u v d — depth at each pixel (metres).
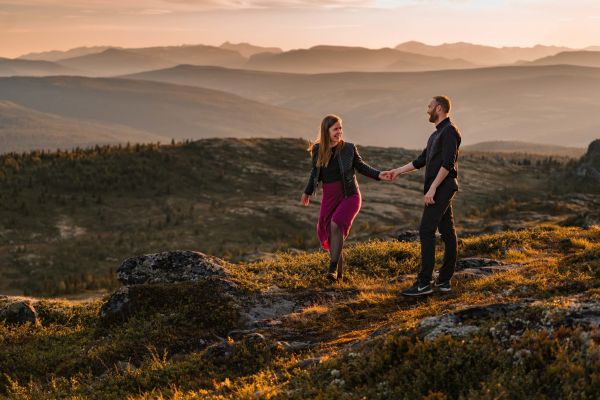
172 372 7.02
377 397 4.89
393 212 114.50
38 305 11.09
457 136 8.08
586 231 14.98
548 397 4.38
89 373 7.63
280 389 5.52
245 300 9.14
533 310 5.64
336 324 8.02
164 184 139.00
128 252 91.00
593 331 4.96
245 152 170.12
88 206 119.38
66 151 152.38
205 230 105.81
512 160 192.12
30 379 7.88
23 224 104.25
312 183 9.33
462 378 4.84
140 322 8.88
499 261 11.16
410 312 7.76
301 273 10.52
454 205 119.00
